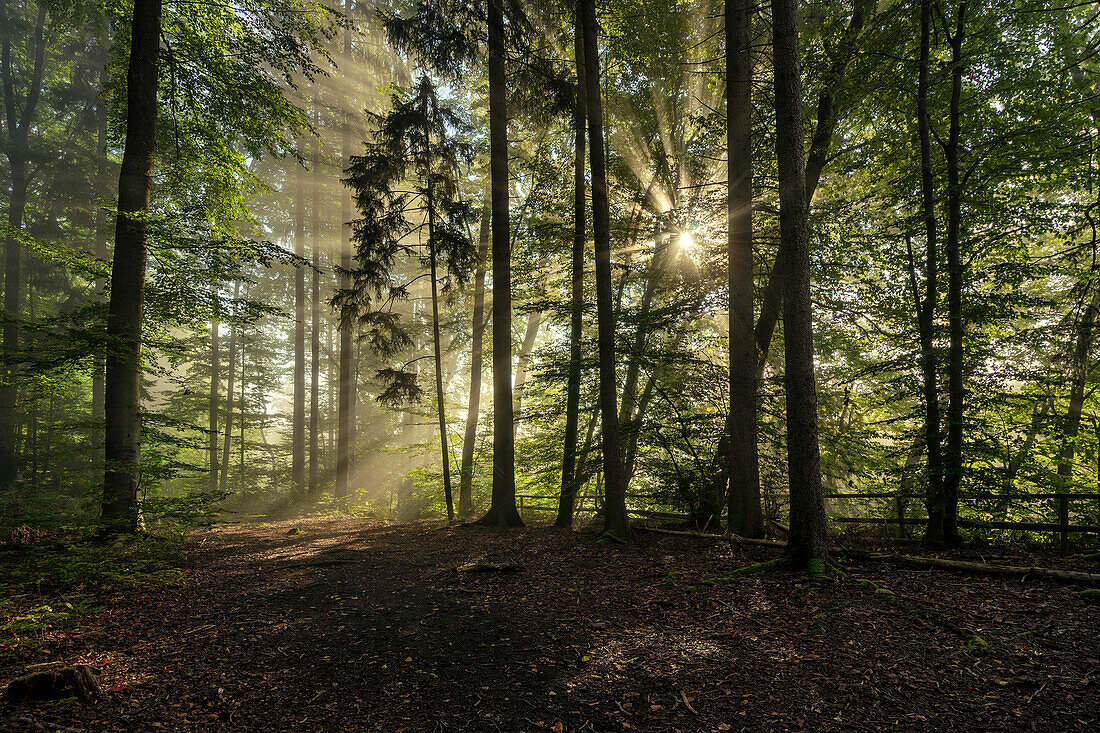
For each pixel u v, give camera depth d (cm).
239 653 459
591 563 773
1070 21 1052
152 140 988
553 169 1393
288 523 1495
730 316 895
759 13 830
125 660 432
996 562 693
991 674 372
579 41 1204
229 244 994
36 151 2161
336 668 431
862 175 1212
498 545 945
